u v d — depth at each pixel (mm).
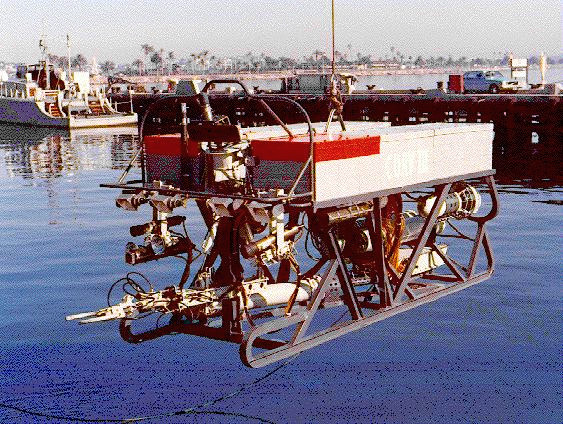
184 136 9555
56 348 11406
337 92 10375
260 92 60781
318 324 12266
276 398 9586
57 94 77125
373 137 9641
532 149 40625
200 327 9688
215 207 8773
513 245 17734
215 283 9711
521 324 12008
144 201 9750
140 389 9945
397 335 11688
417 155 10516
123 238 19578
